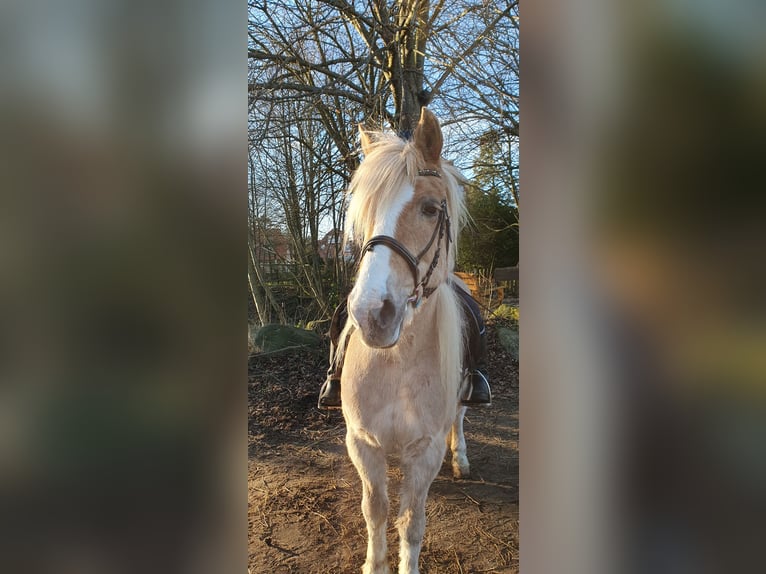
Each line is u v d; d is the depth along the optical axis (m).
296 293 7.95
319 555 2.26
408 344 1.72
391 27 4.83
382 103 5.12
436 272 1.68
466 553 2.23
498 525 2.45
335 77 5.10
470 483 2.92
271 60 4.99
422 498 1.81
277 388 4.76
